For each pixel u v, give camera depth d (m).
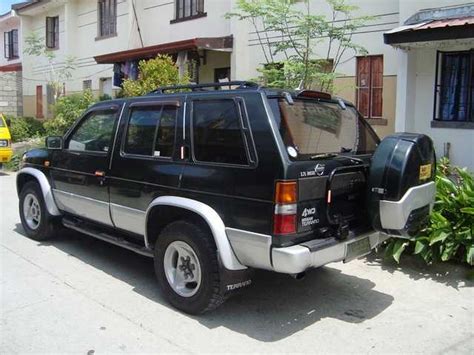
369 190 4.32
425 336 4.18
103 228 5.87
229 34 13.51
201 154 4.46
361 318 4.52
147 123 5.09
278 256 3.85
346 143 4.81
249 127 4.11
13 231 7.36
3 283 5.21
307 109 4.48
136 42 17.17
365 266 5.89
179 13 15.59
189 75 12.78
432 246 5.66
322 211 4.13
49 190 6.43
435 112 9.32
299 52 9.80
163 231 4.64
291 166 3.88
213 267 4.25
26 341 3.98
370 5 10.27
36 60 24.28
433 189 4.67
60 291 5.01
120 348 3.89
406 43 8.47
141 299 4.84
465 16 8.45
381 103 10.30
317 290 5.18
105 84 19.78
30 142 18.08
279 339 4.09
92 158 5.64
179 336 4.11
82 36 20.73
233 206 4.13
